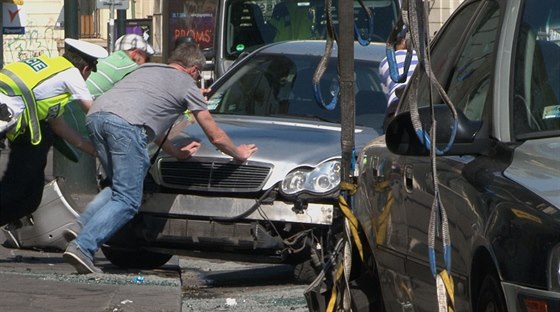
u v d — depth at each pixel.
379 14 40.31
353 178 15.88
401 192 13.88
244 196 22.00
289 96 24.91
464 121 12.06
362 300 15.81
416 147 12.02
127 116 21.86
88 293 19.75
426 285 12.95
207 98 25.97
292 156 21.89
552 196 10.53
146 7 93.62
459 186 11.99
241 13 42.75
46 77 22.92
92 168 37.94
